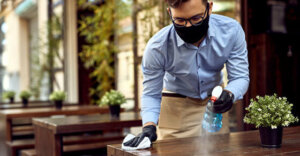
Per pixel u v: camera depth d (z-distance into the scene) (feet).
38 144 10.96
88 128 9.64
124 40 18.89
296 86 12.27
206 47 6.12
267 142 4.98
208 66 6.48
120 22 19.15
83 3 22.43
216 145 5.24
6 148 13.79
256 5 12.06
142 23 15.64
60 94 15.35
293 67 12.33
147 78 6.38
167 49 6.23
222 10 12.37
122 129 15.87
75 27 23.15
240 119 9.20
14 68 32.86
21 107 17.94
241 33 6.10
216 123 5.81
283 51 12.19
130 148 4.99
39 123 10.53
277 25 12.20
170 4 5.02
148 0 14.88
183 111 7.58
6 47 34.30
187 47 6.10
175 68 6.56
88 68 22.84
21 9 30.50
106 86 20.83
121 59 19.36
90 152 12.09
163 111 7.82
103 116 11.23
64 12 23.88
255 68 12.03
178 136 7.68
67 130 9.34
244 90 5.84
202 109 7.54
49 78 26.23
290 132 6.35
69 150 11.75
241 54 6.09
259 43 11.98
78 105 17.75
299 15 12.69
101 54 20.11
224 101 5.23
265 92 11.75
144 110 6.24
